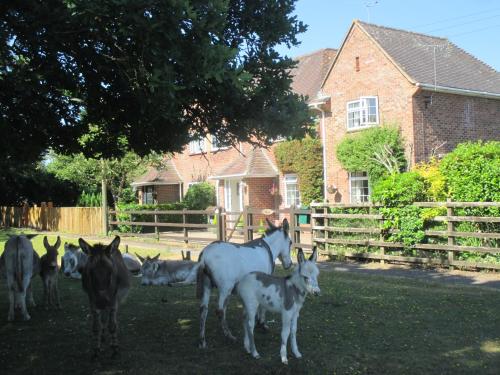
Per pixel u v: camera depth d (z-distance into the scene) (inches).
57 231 1162.6
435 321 315.9
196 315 350.3
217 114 299.3
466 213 508.4
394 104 854.5
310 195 961.5
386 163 824.3
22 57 321.4
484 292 396.8
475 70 989.2
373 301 373.1
